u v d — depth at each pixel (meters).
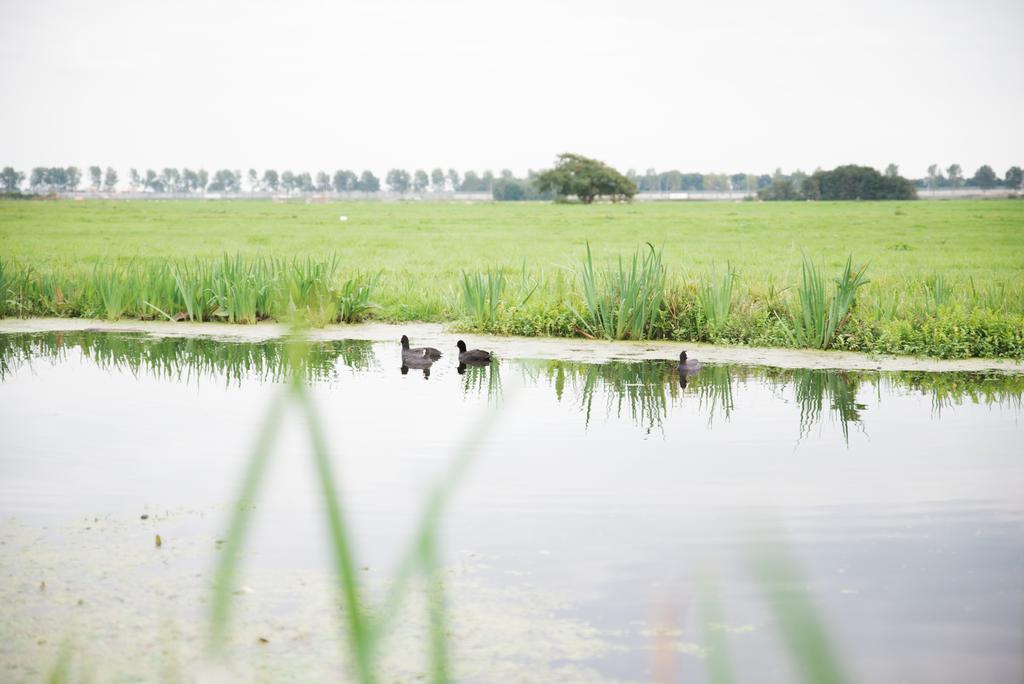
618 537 6.58
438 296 21.48
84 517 7.06
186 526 6.87
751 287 19.38
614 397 11.75
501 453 8.83
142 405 11.01
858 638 5.03
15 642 5.09
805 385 12.64
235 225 69.81
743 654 4.86
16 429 9.80
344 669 4.82
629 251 40.47
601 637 5.14
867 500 7.41
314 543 6.49
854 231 60.53
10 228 59.72
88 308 20.59
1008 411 10.92
